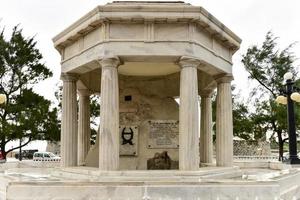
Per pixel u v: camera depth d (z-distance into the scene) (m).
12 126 37.69
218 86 17.50
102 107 13.91
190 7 13.89
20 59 40.88
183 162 13.66
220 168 15.21
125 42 14.05
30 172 18.44
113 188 9.86
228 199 9.92
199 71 19.95
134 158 17.03
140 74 19.23
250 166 24.58
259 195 10.01
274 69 45.38
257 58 45.88
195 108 13.93
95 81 20.11
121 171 13.09
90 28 14.82
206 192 9.91
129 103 18.48
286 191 12.27
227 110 17.16
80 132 20.11
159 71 18.59
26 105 40.62
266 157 35.50
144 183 9.95
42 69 42.50
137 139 17.31
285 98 22.31
